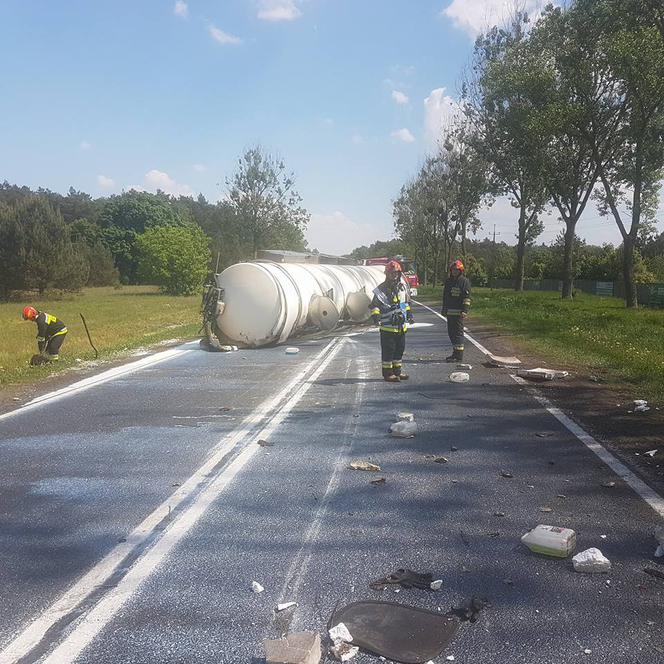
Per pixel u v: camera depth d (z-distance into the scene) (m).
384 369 10.72
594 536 4.50
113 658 3.14
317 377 11.29
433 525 4.71
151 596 3.73
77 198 147.00
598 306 32.81
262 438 7.18
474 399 9.20
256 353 15.07
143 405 9.11
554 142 35.66
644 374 10.84
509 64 33.19
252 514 4.95
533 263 76.56
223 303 15.67
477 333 19.05
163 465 6.22
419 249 79.62
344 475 5.85
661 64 25.33
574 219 38.94
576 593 3.72
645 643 3.22
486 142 40.31
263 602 3.65
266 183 52.28
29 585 3.88
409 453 6.52
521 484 5.57
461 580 3.89
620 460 6.23
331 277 19.95
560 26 29.20
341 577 3.94
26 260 50.38
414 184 71.88
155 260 62.34
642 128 28.95
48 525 4.79
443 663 3.08
